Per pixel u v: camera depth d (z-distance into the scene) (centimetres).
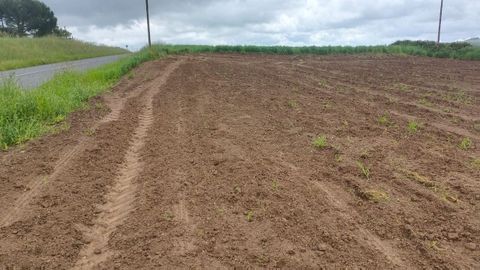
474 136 814
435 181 570
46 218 483
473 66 2464
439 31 4288
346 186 560
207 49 3488
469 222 457
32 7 7962
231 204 507
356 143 746
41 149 738
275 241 421
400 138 780
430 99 1254
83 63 3139
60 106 1021
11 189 566
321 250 406
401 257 395
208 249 408
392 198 519
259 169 615
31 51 3847
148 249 412
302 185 559
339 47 3650
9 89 1025
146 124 959
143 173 627
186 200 521
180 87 1505
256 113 1013
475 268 375
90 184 583
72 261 399
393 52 3594
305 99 1215
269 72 2011
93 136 823
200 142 770
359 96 1284
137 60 2466
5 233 448
